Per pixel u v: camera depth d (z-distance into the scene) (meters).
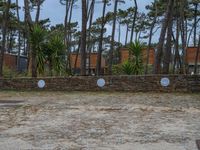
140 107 13.85
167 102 15.58
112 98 17.45
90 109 13.29
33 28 24.47
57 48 24.44
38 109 13.38
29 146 7.75
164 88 20.45
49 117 11.47
